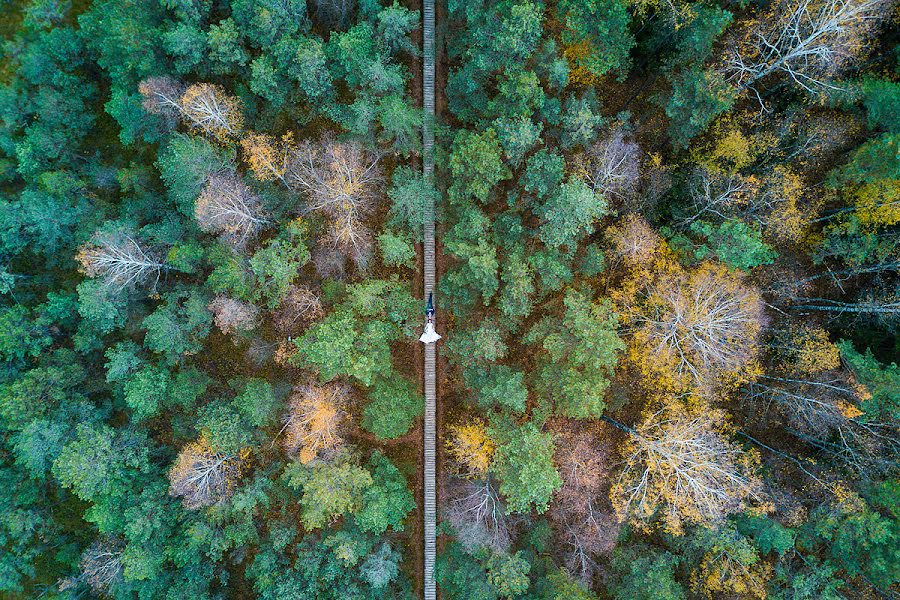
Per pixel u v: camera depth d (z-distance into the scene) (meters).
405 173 31.83
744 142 28.39
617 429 31.14
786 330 30.66
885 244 29.34
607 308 27.83
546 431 30.36
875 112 27.08
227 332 32.56
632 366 30.22
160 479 31.73
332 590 30.81
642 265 29.33
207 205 27.98
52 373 30.78
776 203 28.98
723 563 28.92
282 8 27.91
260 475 31.67
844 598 28.59
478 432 30.48
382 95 30.77
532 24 26.45
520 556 31.27
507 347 31.56
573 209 27.45
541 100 28.08
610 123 30.97
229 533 30.77
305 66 28.30
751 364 29.16
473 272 29.91
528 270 29.94
